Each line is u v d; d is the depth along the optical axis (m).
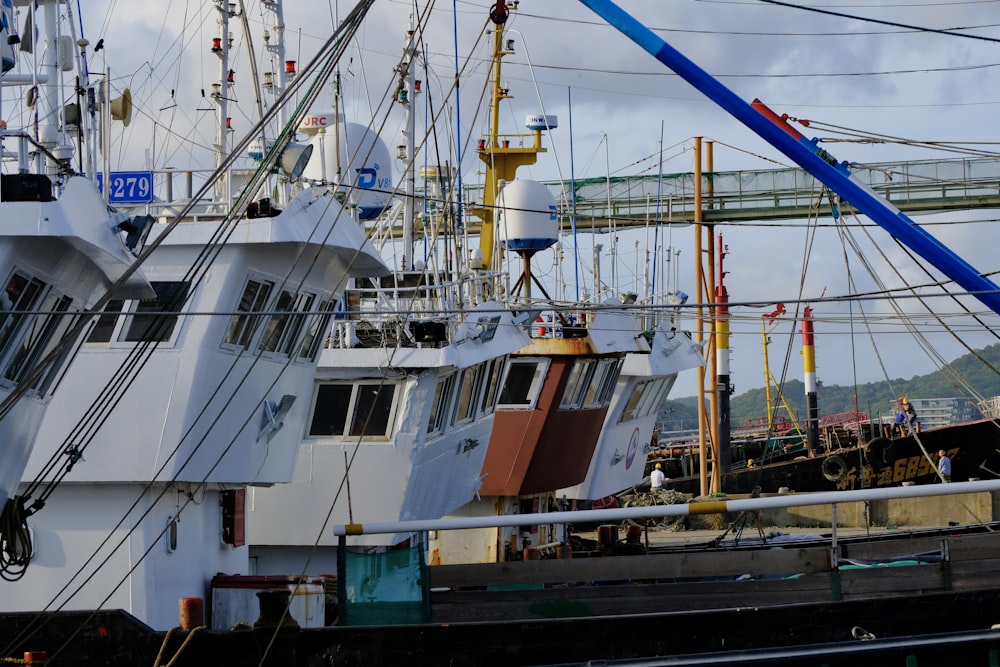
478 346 45.97
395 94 33.50
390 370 41.78
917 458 81.62
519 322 51.19
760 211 86.00
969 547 32.16
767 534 53.75
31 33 30.45
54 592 33.81
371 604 30.27
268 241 33.91
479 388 48.16
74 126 30.08
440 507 46.19
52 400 33.00
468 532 52.59
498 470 54.03
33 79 29.33
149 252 26.66
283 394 37.41
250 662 28.58
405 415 41.94
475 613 31.14
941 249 30.27
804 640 30.34
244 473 36.12
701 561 31.80
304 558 42.50
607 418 65.06
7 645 28.78
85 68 30.45
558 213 57.97
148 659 28.73
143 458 33.44
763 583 31.81
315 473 42.06
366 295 50.19
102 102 31.88
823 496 30.48
